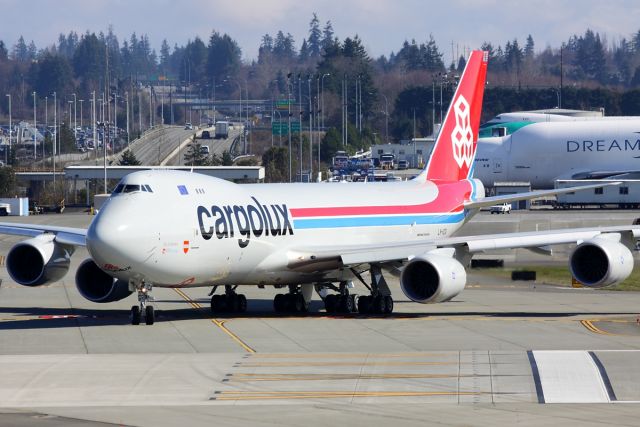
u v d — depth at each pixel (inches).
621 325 5285.4
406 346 4515.3
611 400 3373.5
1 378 3745.1
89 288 5526.6
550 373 3809.1
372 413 3191.4
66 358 4158.5
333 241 6008.9
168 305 6318.9
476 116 7396.7
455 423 3051.2
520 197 6948.8
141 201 4972.9
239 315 5767.7
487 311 6028.5
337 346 4510.3
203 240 5137.8
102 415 3184.1
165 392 3513.8
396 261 5615.2
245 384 3639.3
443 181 7091.5
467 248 5615.2
